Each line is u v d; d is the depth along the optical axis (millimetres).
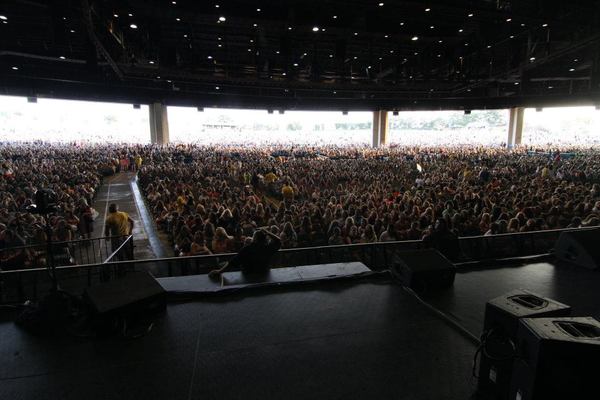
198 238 8125
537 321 2539
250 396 3111
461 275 5836
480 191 14039
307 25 17000
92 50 15031
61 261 8258
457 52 22297
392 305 4797
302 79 25984
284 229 8727
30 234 9148
